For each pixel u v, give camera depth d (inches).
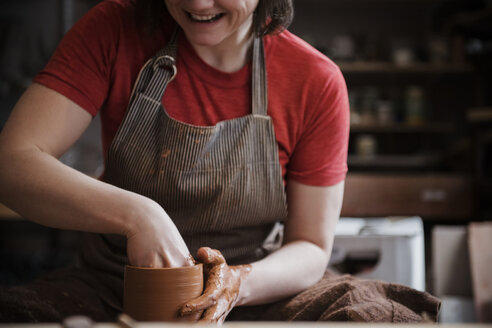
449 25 150.6
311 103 47.9
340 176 49.9
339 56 157.2
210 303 34.9
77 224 38.4
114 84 45.9
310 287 47.0
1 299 38.1
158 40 47.0
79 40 44.3
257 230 51.0
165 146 45.4
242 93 47.4
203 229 48.2
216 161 46.3
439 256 91.4
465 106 163.5
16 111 42.1
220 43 45.8
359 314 37.6
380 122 155.9
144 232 36.7
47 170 39.1
